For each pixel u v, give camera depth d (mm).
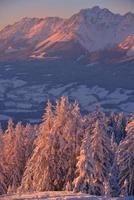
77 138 77188
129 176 71688
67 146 77125
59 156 77188
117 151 72688
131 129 72750
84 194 66312
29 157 92688
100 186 69562
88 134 70188
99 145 70625
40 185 77188
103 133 71125
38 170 77938
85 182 69250
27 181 80438
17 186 91500
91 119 75938
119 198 62812
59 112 78500
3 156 91500
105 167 70812
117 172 72562
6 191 89500
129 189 71438
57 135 77750
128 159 71750
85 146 69938
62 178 76938
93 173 69500
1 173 90188
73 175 76375
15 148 94438
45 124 79375
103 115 75500
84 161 69562
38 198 64250
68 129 77375
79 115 78500
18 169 93312
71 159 76812
